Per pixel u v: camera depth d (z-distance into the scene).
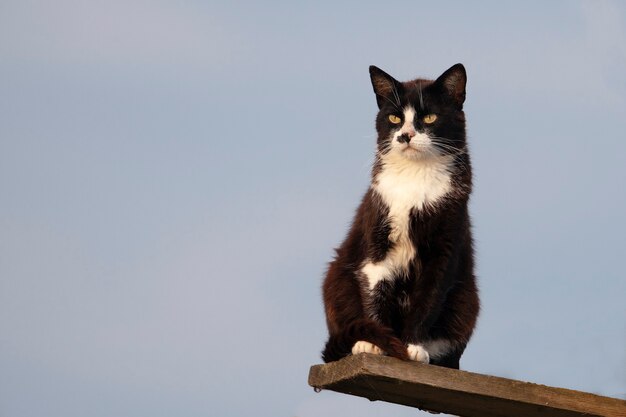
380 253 5.73
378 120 6.21
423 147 5.77
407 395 4.79
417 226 5.67
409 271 5.75
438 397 4.73
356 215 6.18
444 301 5.74
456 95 6.09
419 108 5.98
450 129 5.97
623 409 4.77
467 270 5.96
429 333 5.84
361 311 5.77
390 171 5.90
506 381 4.63
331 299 5.99
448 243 5.65
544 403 4.66
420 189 5.72
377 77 6.22
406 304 5.77
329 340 5.41
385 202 5.77
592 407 4.73
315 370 4.86
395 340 5.04
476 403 4.77
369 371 4.40
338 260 6.10
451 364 5.98
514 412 4.86
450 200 5.71
